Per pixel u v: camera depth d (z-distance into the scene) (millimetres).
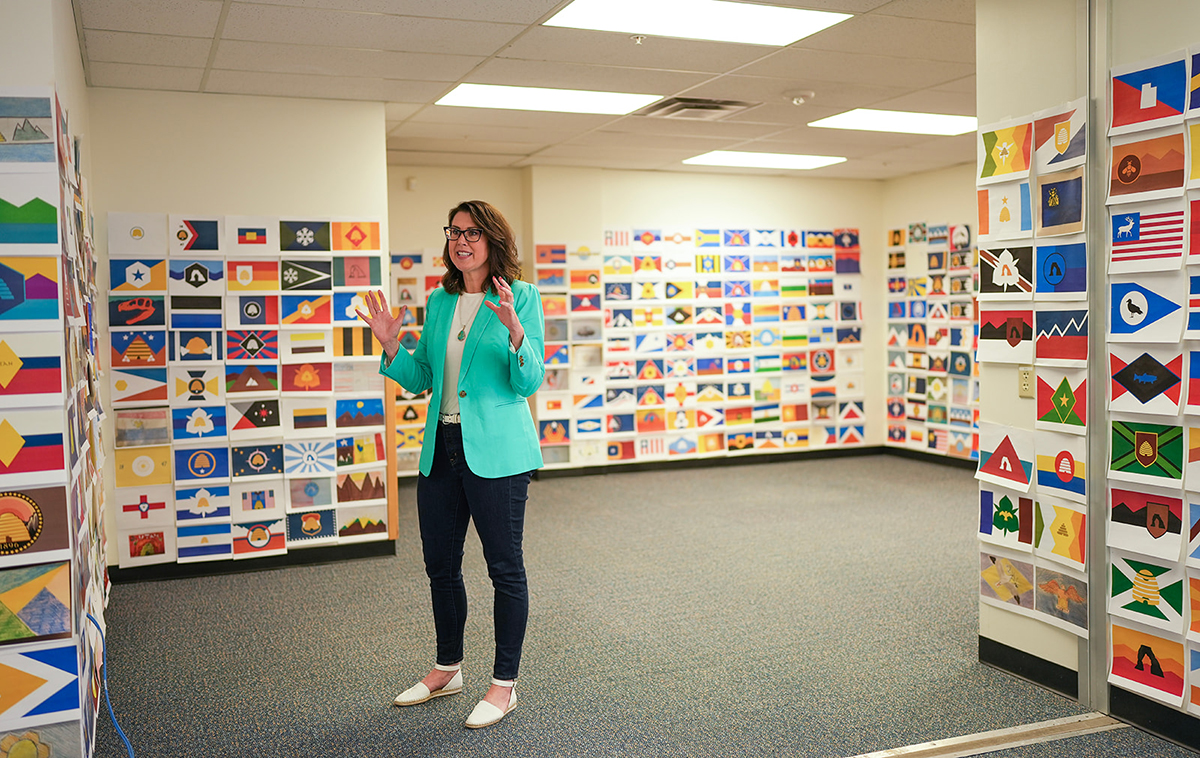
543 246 7371
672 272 7812
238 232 4684
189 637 3682
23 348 2154
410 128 5781
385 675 3232
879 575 4488
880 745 2631
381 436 4973
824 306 8305
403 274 7176
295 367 4809
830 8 3572
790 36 3930
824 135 6164
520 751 2623
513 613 2791
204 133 4625
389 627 3781
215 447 4695
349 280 4879
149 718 2883
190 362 4633
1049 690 2992
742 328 8055
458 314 2779
